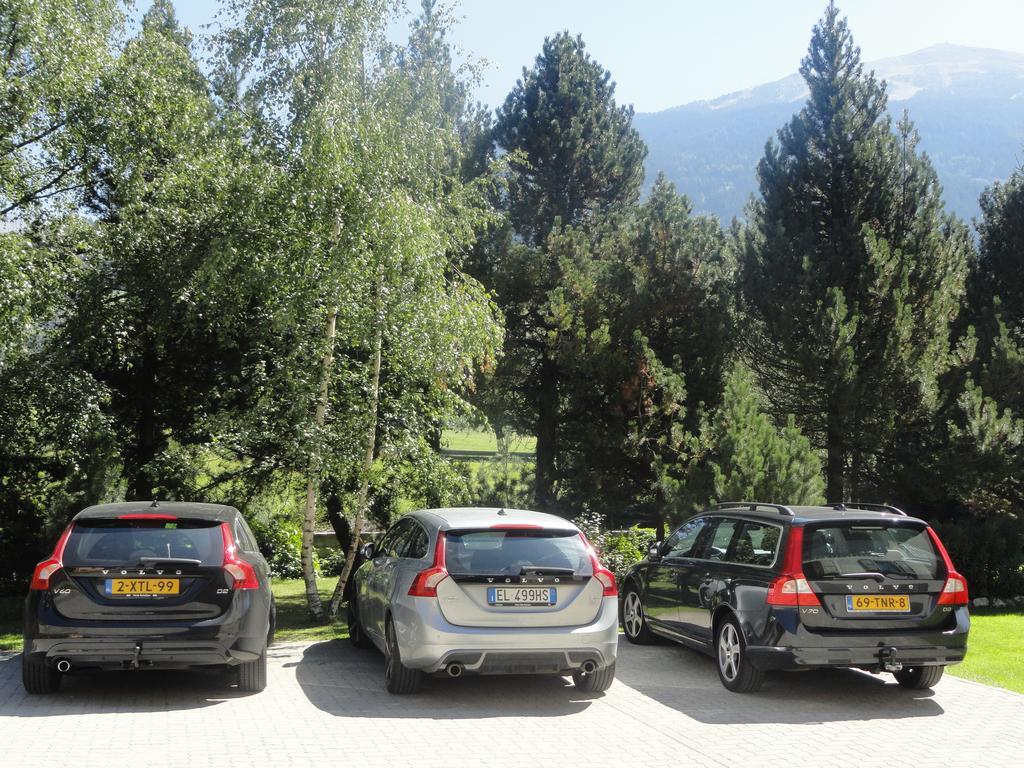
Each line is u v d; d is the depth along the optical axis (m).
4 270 13.73
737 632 8.32
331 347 12.65
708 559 9.31
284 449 13.80
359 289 12.34
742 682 8.23
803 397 20.33
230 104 12.56
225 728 6.78
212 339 16.59
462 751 6.33
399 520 9.53
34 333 14.94
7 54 15.05
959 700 8.18
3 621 13.77
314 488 13.18
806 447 14.19
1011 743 6.79
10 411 14.68
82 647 7.10
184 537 7.60
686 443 18.78
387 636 8.21
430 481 13.72
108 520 7.57
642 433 20.38
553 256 22.80
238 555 7.73
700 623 9.10
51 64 14.96
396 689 7.96
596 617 7.80
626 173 30.58
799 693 8.38
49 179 16.16
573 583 7.78
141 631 7.16
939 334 19.77
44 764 5.77
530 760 6.17
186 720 6.98
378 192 12.12
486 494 19.84
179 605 7.30
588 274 22.19
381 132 12.22
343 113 12.17
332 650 10.31
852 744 6.71
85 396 14.85
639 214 24.47
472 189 14.30
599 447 21.00
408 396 13.48
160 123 15.42
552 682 8.68
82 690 7.95
